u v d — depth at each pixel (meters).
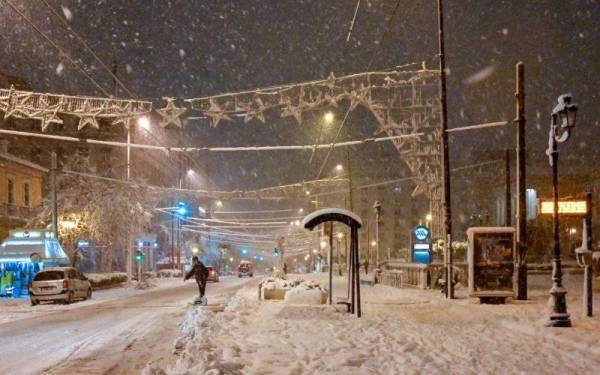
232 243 101.94
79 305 26.22
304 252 110.62
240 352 10.57
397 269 37.94
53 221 33.56
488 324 14.95
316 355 10.22
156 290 39.38
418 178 22.19
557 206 14.39
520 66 21.34
